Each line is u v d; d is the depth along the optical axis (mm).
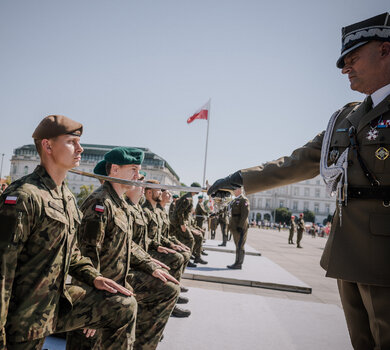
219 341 3441
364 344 1686
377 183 1516
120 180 2244
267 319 4270
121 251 2699
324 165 1781
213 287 6273
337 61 1810
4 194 1734
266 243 20609
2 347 1596
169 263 4164
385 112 1574
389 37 1585
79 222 2121
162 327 2961
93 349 2389
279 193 96750
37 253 1785
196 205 12734
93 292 2137
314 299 6066
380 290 1476
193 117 18156
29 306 1742
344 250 1577
